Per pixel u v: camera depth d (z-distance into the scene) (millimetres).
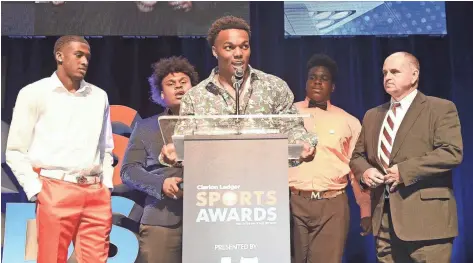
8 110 4129
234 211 2156
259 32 4305
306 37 4301
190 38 4270
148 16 4277
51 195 3025
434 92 4281
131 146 3885
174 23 4281
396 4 4363
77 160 3139
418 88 4285
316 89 4191
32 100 3154
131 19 4273
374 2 4355
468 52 4320
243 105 3309
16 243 3947
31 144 3143
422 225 3014
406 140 3176
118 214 3943
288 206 2158
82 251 3084
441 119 3131
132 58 4215
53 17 4262
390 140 3291
